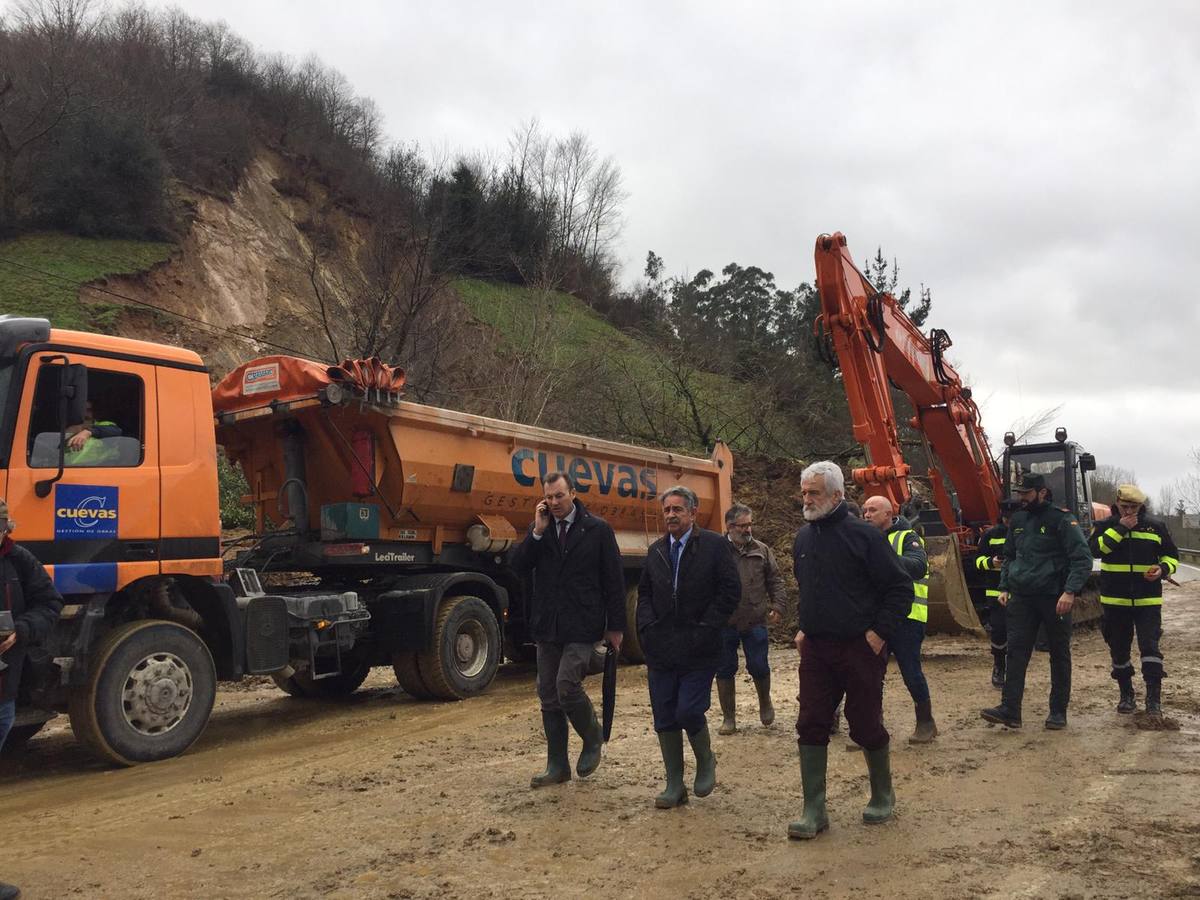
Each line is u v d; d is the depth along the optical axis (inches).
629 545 500.7
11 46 1248.8
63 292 982.4
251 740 327.0
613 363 1123.3
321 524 388.8
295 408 373.4
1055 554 291.7
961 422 534.6
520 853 187.3
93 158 1122.7
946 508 554.9
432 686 388.5
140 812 231.0
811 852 183.3
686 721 213.6
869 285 474.3
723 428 1072.2
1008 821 200.4
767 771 250.4
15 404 269.4
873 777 202.4
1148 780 230.5
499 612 430.6
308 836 203.8
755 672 310.7
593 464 473.4
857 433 442.6
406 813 218.7
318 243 1314.0
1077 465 633.0
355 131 1685.5
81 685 280.7
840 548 198.7
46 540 271.4
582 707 237.0
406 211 1216.2
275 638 334.3
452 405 971.9
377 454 384.2
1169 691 365.1
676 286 1863.9
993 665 430.6
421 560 412.8
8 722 196.4
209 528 313.6
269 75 1616.6
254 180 1344.7
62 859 194.5
